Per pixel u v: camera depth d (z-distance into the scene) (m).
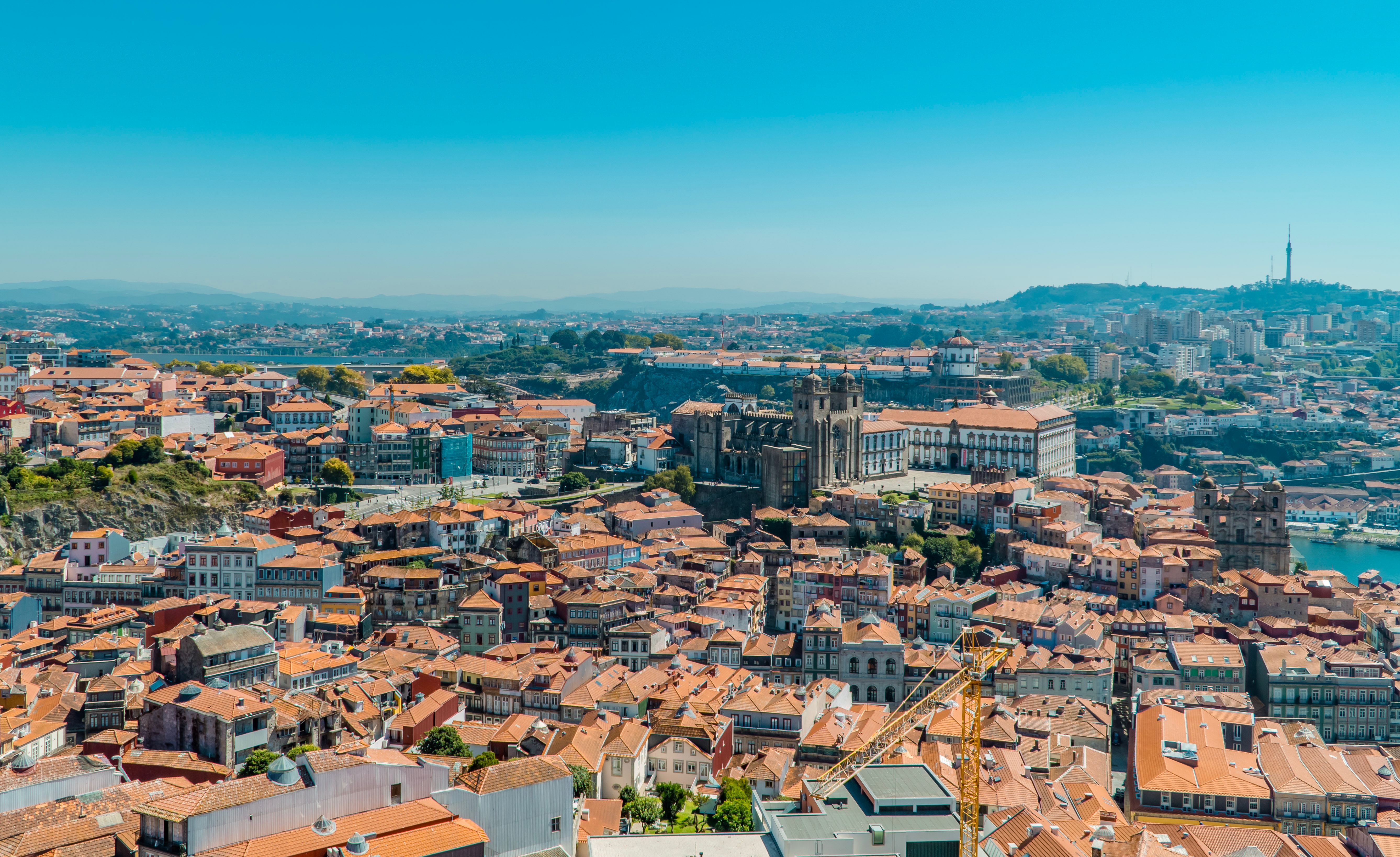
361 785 180.00
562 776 193.12
